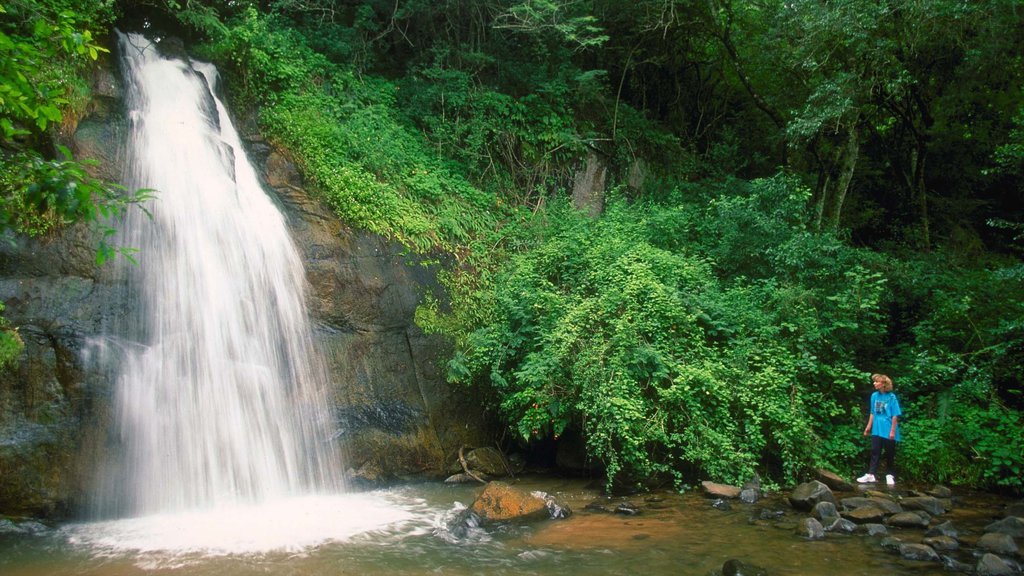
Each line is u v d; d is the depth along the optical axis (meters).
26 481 7.34
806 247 12.66
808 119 15.20
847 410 11.67
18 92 4.68
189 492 8.34
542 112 16.22
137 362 8.41
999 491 9.67
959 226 19.94
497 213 14.38
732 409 10.46
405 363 10.85
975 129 19.02
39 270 8.09
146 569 6.25
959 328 12.12
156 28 11.82
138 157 9.52
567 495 9.58
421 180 13.16
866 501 8.40
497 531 7.64
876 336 12.40
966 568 6.29
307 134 11.77
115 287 8.59
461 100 14.98
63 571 6.17
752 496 9.19
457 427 11.01
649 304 10.38
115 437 7.98
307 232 10.91
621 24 18.78
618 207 14.37
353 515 8.25
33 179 4.78
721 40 19.11
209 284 9.44
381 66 16.36
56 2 9.06
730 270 13.59
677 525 7.94
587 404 9.77
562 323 10.29
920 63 16.72
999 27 13.39
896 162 20.64
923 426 10.81
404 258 11.65
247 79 12.02
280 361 9.73
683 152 18.89
